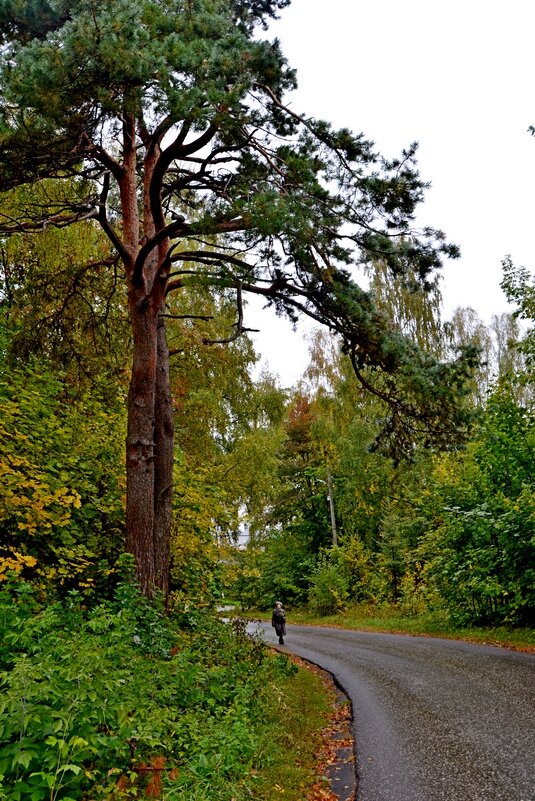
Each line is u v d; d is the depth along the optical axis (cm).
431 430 1009
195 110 706
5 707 361
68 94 713
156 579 913
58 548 783
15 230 914
